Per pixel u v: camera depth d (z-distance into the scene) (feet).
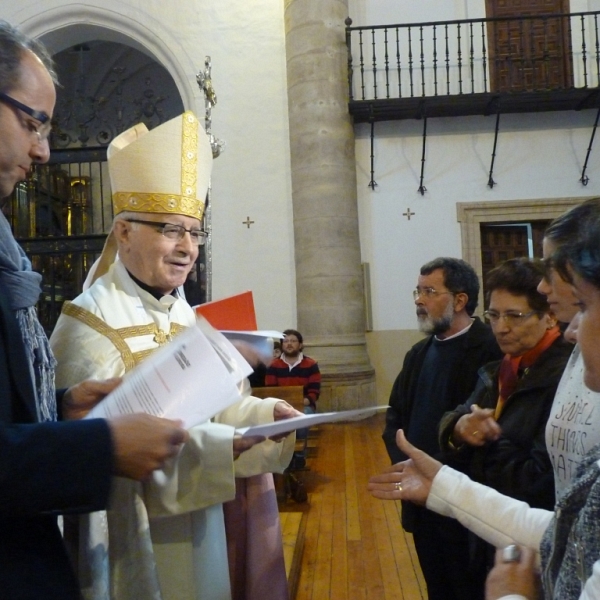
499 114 25.11
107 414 3.42
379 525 12.12
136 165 5.28
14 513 2.56
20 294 3.21
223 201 25.20
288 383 17.34
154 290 5.57
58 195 25.82
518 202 25.22
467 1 25.89
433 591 6.42
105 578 4.38
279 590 5.53
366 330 25.23
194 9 25.72
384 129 25.79
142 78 34.94
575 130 25.38
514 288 5.15
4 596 2.62
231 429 4.48
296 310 24.59
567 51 25.72
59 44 26.99
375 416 23.50
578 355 4.07
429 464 4.08
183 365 3.55
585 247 2.68
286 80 25.17
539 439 4.70
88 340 4.94
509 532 3.63
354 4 26.00
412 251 25.49
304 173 23.66
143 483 4.40
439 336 7.07
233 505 5.61
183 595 4.68
